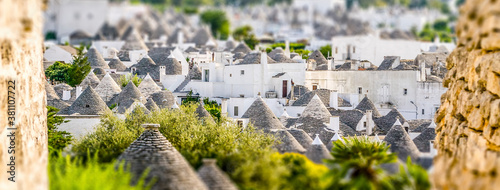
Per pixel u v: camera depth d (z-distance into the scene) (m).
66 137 95.75
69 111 111.06
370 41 176.38
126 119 100.12
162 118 96.88
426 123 117.25
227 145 83.62
